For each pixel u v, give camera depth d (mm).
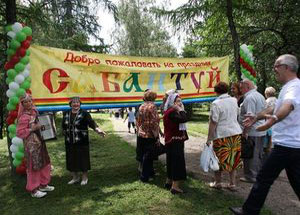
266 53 12328
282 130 3535
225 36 11070
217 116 4965
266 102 5863
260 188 3678
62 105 5762
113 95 6324
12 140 5266
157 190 5312
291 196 5008
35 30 7688
